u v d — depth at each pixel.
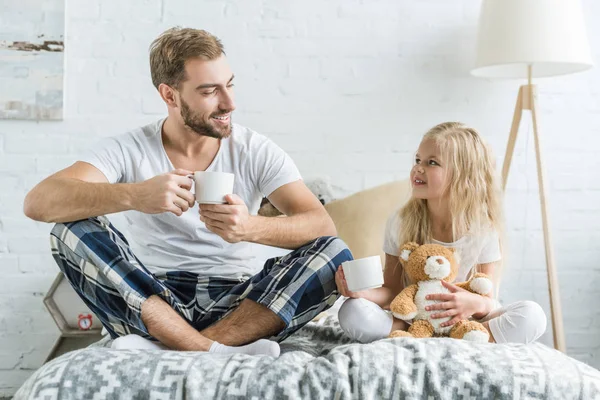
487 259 1.92
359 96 2.72
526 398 1.28
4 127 2.59
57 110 2.58
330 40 2.71
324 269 1.63
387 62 2.72
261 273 1.76
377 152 2.74
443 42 2.74
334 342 1.80
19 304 2.62
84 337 2.53
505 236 1.98
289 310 1.59
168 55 1.79
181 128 1.83
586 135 2.78
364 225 2.44
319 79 2.71
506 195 2.78
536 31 2.39
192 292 1.80
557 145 2.78
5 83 2.55
